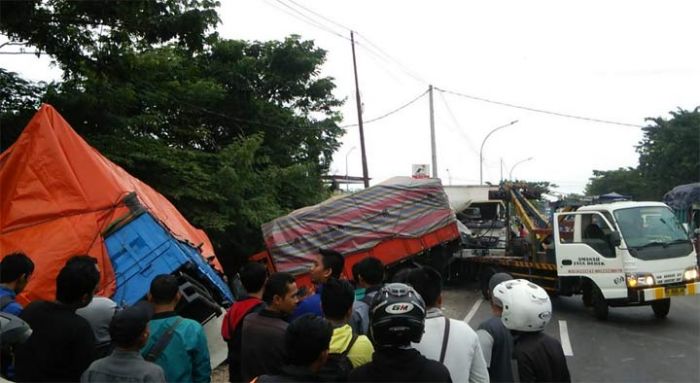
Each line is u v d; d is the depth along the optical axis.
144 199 7.70
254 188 13.89
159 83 13.12
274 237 13.01
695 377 7.14
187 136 14.61
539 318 3.29
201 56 15.98
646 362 7.88
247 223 13.70
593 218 11.05
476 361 3.22
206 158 12.79
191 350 3.71
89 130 10.72
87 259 3.99
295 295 3.97
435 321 3.26
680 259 10.20
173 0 11.38
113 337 3.18
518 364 3.31
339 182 22.84
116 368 3.14
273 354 3.71
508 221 15.96
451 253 15.17
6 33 9.32
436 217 14.46
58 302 3.84
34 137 6.98
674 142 32.53
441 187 14.79
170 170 11.38
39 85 10.54
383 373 2.59
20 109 10.23
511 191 15.45
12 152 6.97
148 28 11.00
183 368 3.66
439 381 2.59
